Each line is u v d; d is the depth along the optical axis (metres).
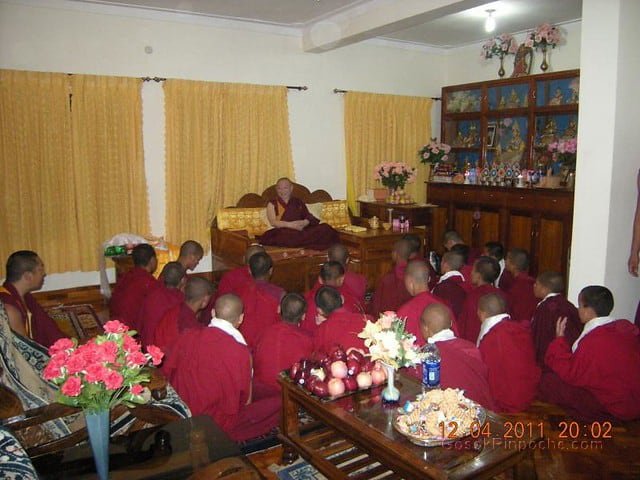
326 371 2.29
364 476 2.32
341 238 5.71
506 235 6.12
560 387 2.88
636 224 3.70
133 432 1.97
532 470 2.01
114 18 5.30
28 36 4.96
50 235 5.23
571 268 3.88
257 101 6.07
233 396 2.50
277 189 5.85
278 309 3.30
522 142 6.59
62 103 5.10
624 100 3.56
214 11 5.53
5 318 2.19
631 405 2.71
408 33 6.54
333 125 6.71
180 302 2.99
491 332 2.82
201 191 5.88
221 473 1.47
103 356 1.55
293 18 5.80
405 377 2.40
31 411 1.86
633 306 3.91
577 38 5.95
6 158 4.93
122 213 5.52
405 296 3.68
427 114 7.35
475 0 4.12
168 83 5.56
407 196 6.50
